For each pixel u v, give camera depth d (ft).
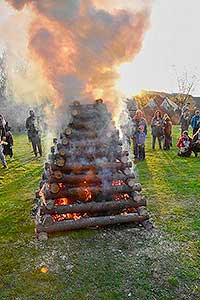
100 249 18.21
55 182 20.90
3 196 28.55
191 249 18.10
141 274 15.88
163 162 40.22
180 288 14.87
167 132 48.21
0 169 39.88
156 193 27.68
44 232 19.80
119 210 21.31
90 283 15.35
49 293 14.76
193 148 43.21
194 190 28.27
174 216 22.57
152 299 14.17
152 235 19.70
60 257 17.57
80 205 20.54
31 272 16.38
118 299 14.21
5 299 14.47
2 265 17.10
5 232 20.85
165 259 17.12
